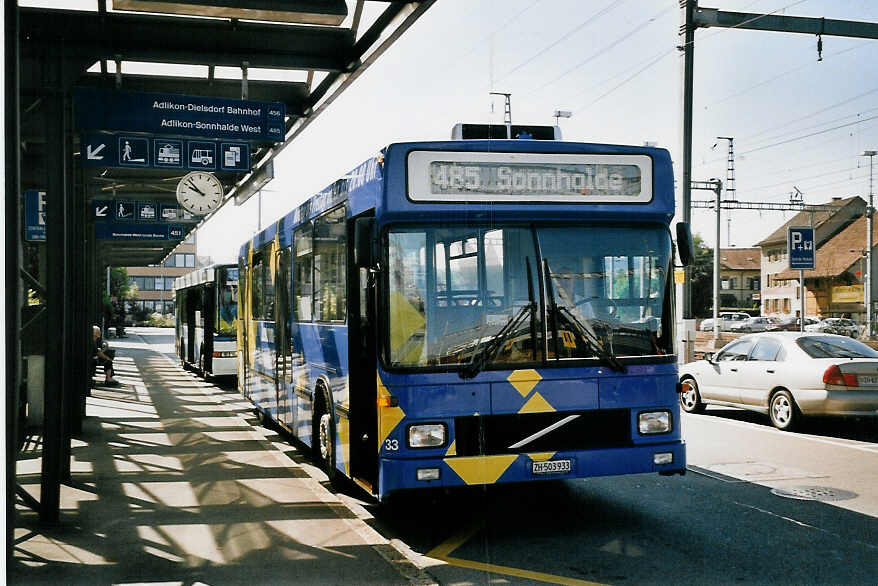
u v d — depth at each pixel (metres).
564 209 6.78
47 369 7.31
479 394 6.44
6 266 5.52
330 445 8.45
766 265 85.31
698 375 14.56
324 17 8.70
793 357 12.42
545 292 6.63
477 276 6.57
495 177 6.70
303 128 12.82
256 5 8.38
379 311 6.46
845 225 77.56
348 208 7.64
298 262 10.16
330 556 6.22
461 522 7.28
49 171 7.57
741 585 5.43
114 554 6.31
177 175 18.08
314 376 9.21
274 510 7.75
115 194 20.91
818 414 11.84
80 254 12.95
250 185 16.00
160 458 10.68
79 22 9.06
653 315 6.88
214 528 7.09
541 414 6.52
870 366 11.66
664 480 8.93
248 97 12.18
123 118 9.61
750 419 13.87
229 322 22.20
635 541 6.54
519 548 6.41
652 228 6.98
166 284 126.69
